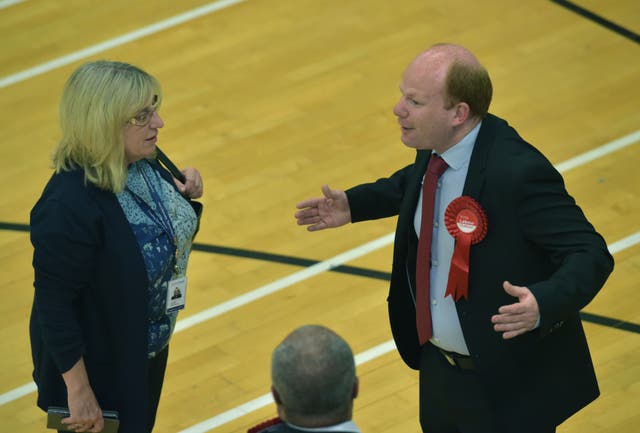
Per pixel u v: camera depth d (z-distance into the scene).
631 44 17.84
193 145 15.88
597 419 10.98
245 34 18.58
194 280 13.29
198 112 16.62
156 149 8.73
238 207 14.59
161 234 8.23
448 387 8.95
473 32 18.31
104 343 8.24
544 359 8.43
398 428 11.01
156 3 19.64
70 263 7.79
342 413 6.02
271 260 13.63
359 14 18.98
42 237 7.74
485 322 8.26
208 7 19.41
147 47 18.33
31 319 8.43
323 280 13.27
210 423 11.20
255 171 15.30
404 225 8.62
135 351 8.19
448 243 8.27
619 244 13.60
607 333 12.18
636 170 15.01
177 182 8.92
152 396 9.05
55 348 7.91
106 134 7.63
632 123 16.02
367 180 15.01
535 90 16.81
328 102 16.77
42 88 17.42
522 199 7.80
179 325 12.59
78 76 7.69
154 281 8.25
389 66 17.56
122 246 7.93
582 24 18.42
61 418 8.27
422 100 7.90
